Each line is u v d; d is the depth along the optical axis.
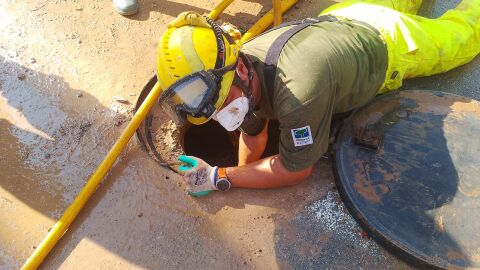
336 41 1.98
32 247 2.14
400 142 2.21
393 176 2.12
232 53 1.71
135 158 2.39
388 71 2.33
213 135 3.14
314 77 1.77
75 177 2.35
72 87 2.70
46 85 2.71
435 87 2.60
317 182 2.23
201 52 1.63
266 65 1.84
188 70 1.63
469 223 1.96
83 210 2.24
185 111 1.72
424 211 2.00
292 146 1.87
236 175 2.17
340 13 2.48
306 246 2.04
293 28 2.00
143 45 2.88
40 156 2.43
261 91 1.89
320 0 3.11
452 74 2.65
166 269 2.03
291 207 2.16
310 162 1.94
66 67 2.79
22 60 2.83
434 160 2.14
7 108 2.62
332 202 2.16
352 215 2.09
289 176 2.08
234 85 1.72
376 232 1.98
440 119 2.28
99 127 2.53
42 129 2.53
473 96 2.56
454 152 2.16
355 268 1.97
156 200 2.24
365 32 2.17
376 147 2.19
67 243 2.14
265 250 2.05
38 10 3.08
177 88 1.64
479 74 2.65
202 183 2.19
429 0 3.04
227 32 1.82
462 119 2.28
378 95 2.44
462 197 2.03
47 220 2.22
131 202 2.24
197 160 2.23
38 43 2.91
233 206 2.19
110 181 2.32
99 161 2.40
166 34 1.71
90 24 3.00
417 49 2.35
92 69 2.78
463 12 2.61
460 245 1.90
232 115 1.76
